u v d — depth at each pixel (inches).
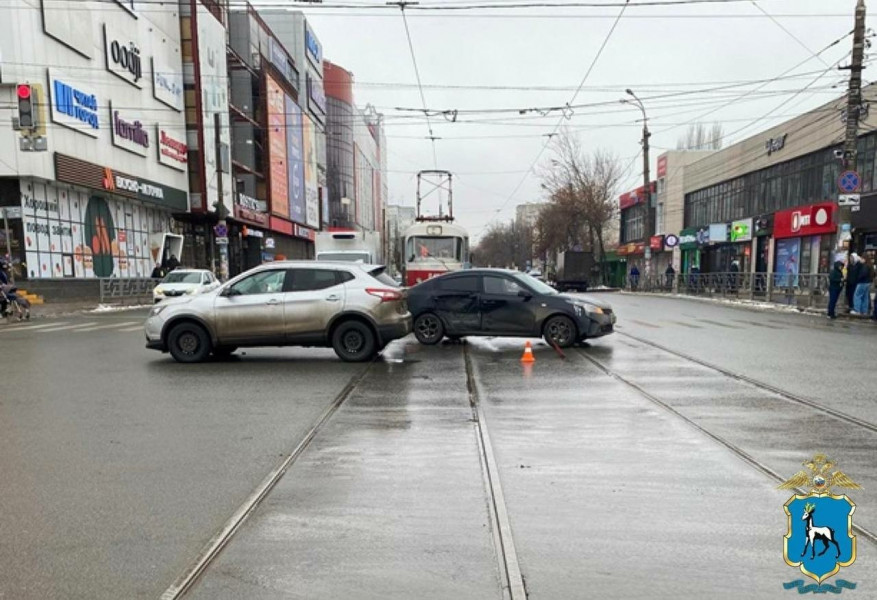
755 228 1373.0
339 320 396.2
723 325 650.8
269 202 1825.8
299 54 2341.3
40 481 180.9
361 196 3577.8
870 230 1002.7
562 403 278.2
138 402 283.7
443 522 151.8
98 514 157.4
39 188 898.7
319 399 289.4
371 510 159.3
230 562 132.3
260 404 279.3
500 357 418.9
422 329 479.8
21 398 291.9
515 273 486.0
